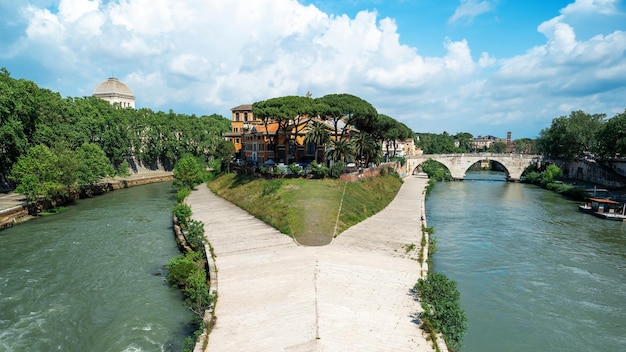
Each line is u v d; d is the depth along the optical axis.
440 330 23.08
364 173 79.25
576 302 33.72
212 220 53.75
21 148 71.00
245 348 21.34
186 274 34.22
